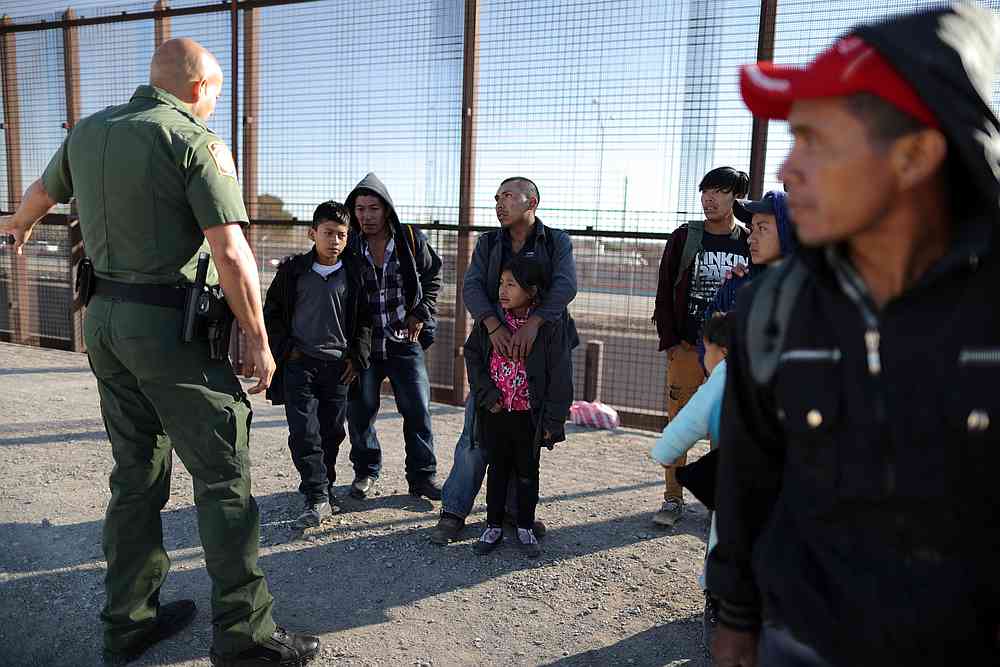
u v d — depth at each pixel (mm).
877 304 1057
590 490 4531
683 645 2869
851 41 992
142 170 2328
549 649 2832
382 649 2801
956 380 971
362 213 4031
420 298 4242
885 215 1012
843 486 1070
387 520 4023
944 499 998
